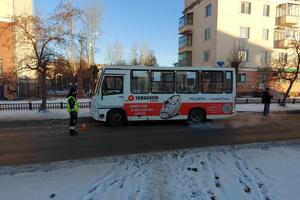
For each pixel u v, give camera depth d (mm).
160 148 8500
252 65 36531
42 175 5801
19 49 22516
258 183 5336
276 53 37562
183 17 44688
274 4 37156
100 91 12648
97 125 13086
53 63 17359
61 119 14812
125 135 10641
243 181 5434
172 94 13195
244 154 7500
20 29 17562
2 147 8586
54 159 7219
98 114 12719
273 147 8422
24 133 10984
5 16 28062
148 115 13008
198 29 41000
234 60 30375
